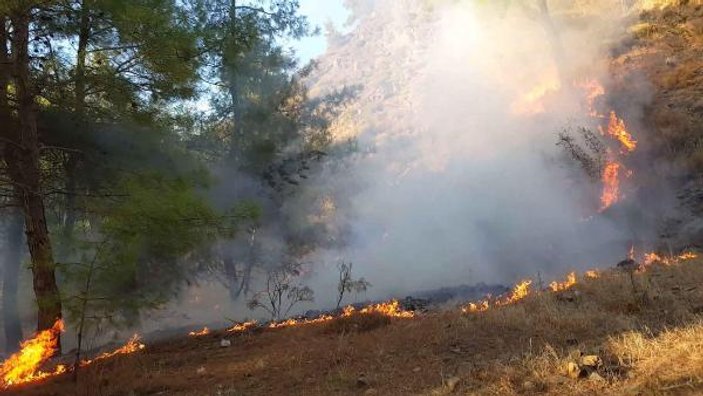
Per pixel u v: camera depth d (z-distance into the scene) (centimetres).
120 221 689
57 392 557
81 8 791
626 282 702
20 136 938
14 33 814
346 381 491
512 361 456
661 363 386
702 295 589
